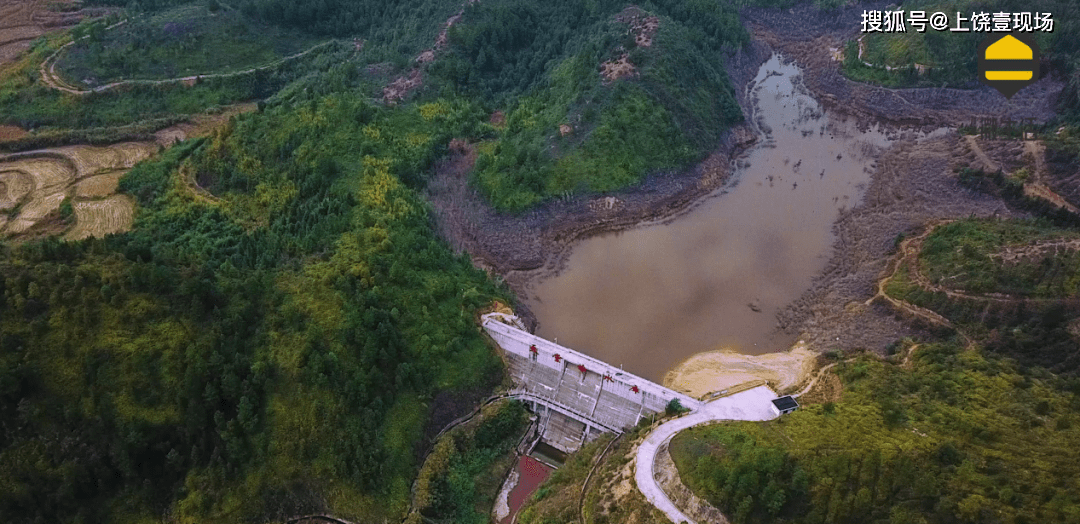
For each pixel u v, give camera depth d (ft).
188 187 438.40
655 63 524.93
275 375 283.18
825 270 406.41
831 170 504.84
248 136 462.60
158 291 286.05
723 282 398.83
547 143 469.16
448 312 327.88
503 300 360.07
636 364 344.90
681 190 469.98
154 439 263.49
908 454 241.35
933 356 320.09
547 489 284.61
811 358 340.59
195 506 261.03
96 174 466.29
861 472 234.79
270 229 387.96
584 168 455.63
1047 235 375.45
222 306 296.10
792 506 233.14
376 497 271.28
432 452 290.76
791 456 241.35
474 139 487.61
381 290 317.01
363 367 289.53
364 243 345.92
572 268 409.69
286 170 428.15
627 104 488.85
